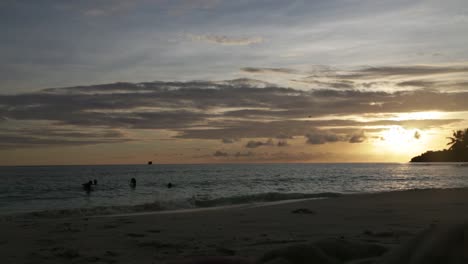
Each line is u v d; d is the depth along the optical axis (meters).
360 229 8.13
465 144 172.75
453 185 35.16
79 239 7.37
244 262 1.68
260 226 8.88
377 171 85.75
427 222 9.16
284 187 33.91
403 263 0.93
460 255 0.82
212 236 7.50
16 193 29.39
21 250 6.37
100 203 21.53
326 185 36.50
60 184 39.88
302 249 2.13
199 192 28.98
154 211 14.27
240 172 82.81
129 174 69.25
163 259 5.52
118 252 6.09
